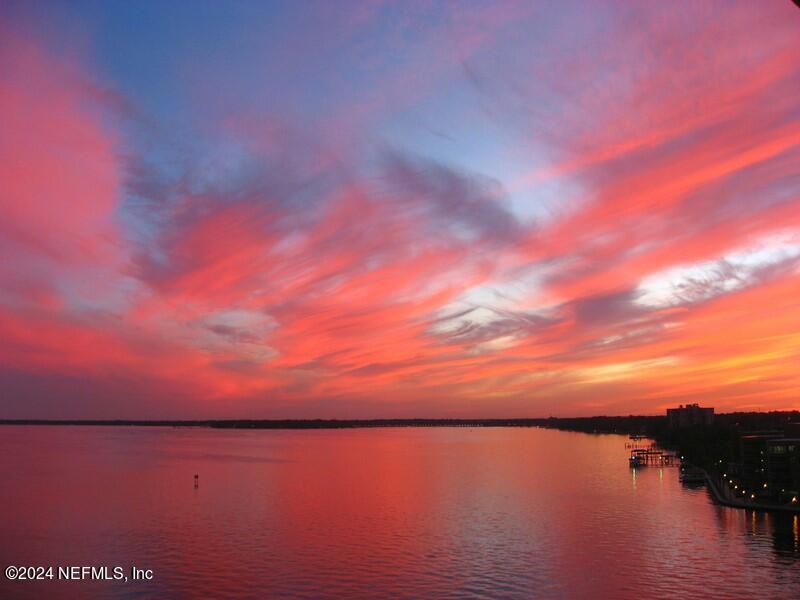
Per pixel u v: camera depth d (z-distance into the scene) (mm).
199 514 164250
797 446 172000
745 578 108688
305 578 108625
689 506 173875
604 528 145125
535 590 102938
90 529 145750
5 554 123062
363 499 189625
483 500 186875
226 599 99062
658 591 102375
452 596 100062
